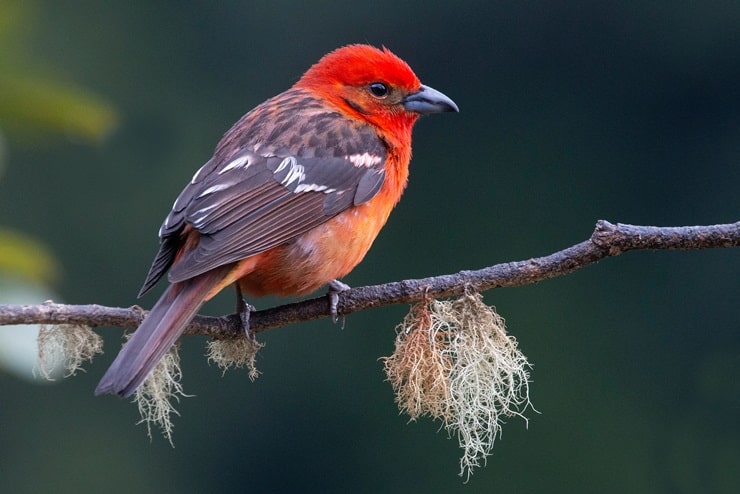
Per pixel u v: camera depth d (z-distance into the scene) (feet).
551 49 56.49
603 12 56.70
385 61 26.50
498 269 22.16
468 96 56.59
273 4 56.90
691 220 55.83
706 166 55.93
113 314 21.25
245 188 23.63
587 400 53.47
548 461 51.72
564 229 56.18
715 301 53.36
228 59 57.36
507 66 56.59
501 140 56.59
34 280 22.40
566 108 56.29
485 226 55.93
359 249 24.59
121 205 54.75
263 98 57.00
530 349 54.34
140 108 56.95
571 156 56.13
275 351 53.21
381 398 52.49
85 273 53.98
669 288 54.60
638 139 56.29
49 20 56.70
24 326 22.25
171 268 21.62
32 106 22.59
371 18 56.29
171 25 57.26
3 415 52.80
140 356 20.33
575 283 55.01
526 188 56.54
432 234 56.13
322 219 23.94
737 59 55.88
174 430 52.85
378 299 22.63
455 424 22.20
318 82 26.96
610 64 56.75
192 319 22.00
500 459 51.29
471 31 56.70
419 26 56.59
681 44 56.13
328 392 52.60
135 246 54.44
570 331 54.49
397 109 26.63
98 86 57.06
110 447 53.21
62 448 52.95
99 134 23.35
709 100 55.98
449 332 22.16
